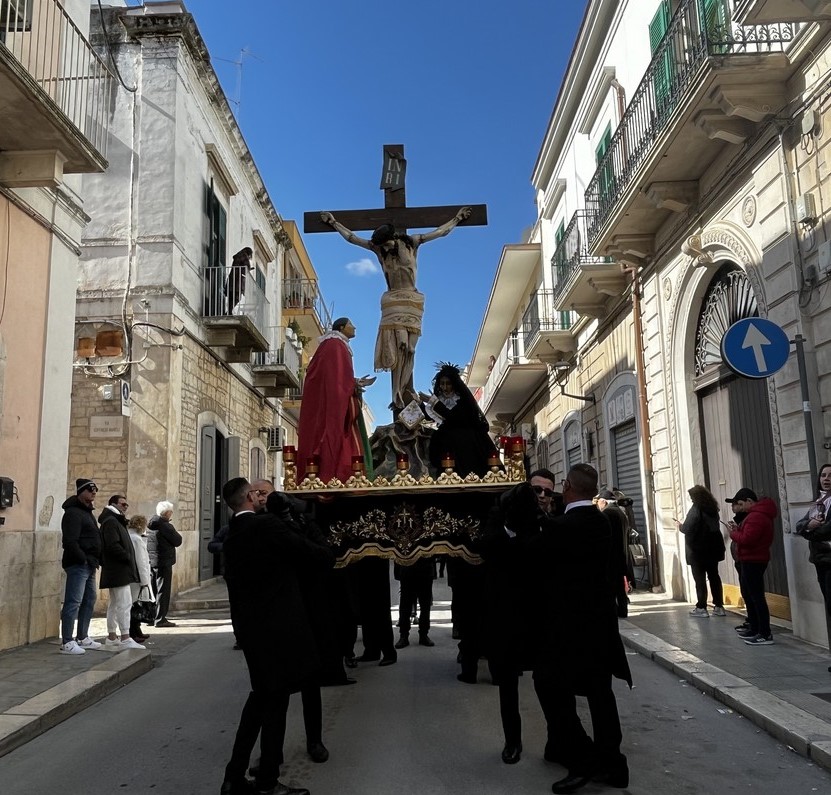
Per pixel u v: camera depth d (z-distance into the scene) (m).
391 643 7.17
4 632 7.85
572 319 18.39
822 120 7.38
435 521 5.68
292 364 22.53
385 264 6.79
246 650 3.96
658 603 10.91
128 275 13.20
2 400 8.05
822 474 6.30
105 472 12.66
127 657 7.44
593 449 16.55
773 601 8.96
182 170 13.95
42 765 4.61
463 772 4.19
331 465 5.78
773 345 6.65
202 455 14.68
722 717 5.37
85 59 9.85
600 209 13.05
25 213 8.64
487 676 6.54
